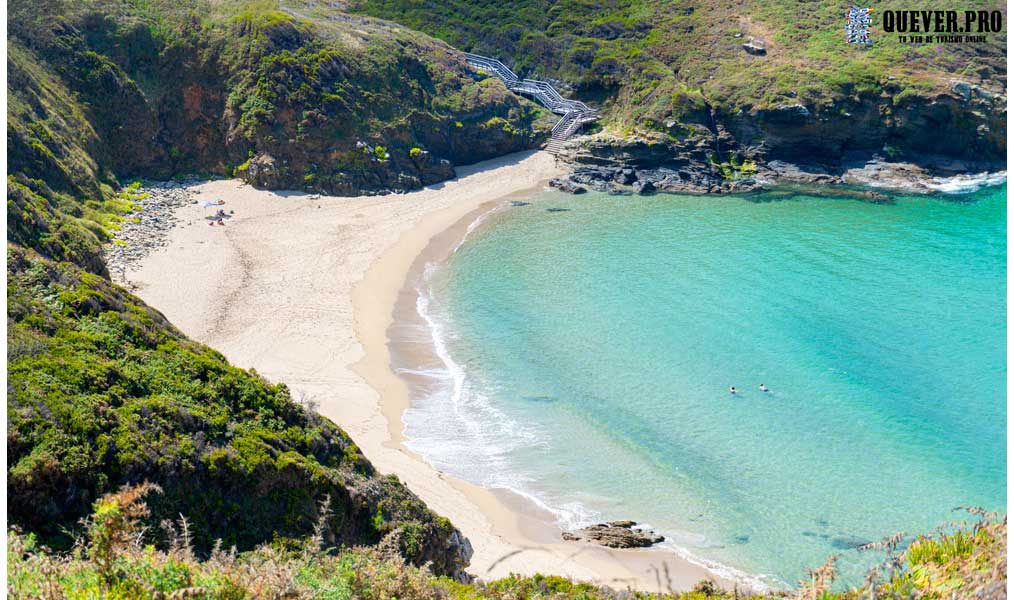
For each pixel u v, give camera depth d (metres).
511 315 65.88
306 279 72.38
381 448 47.00
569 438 48.47
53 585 12.41
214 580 13.16
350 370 56.66
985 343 59.31
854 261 76.38
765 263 76.19
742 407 51.28
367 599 15.82
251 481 27.62
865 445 47.00
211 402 31.48
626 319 64.50
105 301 36.34
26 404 25.69
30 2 99.06
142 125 100.31
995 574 11.40
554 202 96.31
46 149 81.69
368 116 102.69
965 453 46.03
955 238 82.44
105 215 82.50
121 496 14.26
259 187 98.62
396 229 86.31
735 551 38.69
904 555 12.85
